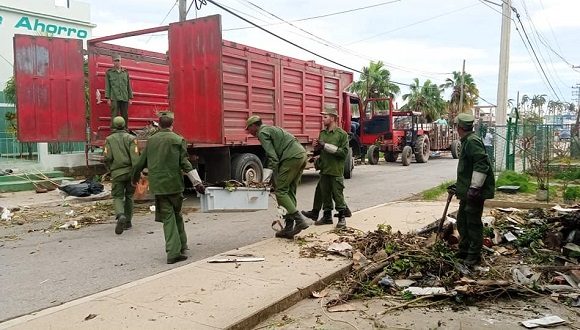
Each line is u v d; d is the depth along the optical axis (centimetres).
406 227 776
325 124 773
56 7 1745
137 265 600
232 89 1041
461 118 582
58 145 1421
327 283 542
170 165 604
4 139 1540
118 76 1134
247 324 429
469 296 494
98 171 1422
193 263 591
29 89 1111
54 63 1137
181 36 1020
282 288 501
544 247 657
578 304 486
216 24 971
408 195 1204
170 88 1038
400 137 2239
